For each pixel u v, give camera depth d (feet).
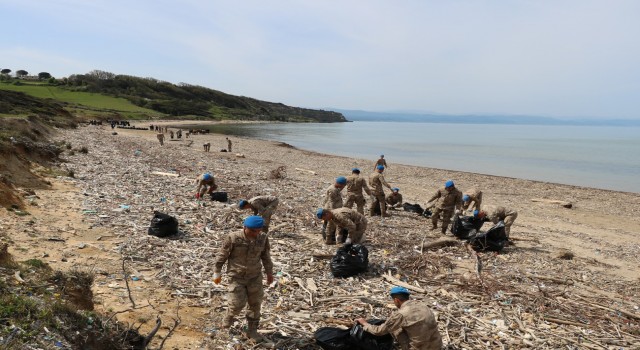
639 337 23.43
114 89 557.74
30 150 63.52
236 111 643.04
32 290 17.52
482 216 42.32
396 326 17.57
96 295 22.77
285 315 22.98
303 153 163.63
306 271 30.27
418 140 305.53
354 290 27.50
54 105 257.34
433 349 17.21
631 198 88.94
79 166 70.49
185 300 23.84
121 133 214.48
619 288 32.27
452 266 34.06
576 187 101.19
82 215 39.01
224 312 22.66
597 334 23.45
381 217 52.42
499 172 133.80
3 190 37.81
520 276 32.78
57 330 14.58
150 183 60.90
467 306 26.04
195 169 87.45
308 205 55.52
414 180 103.14
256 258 19.63
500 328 23.27
